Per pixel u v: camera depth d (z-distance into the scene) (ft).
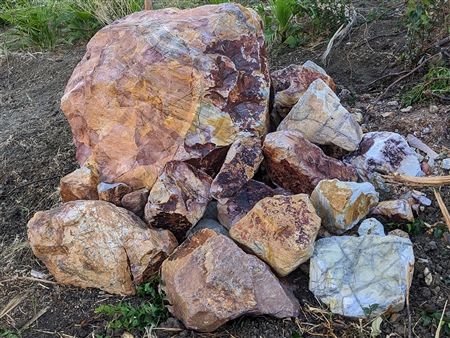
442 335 7.63
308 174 9.16
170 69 9.15
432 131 10.93
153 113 9.38
